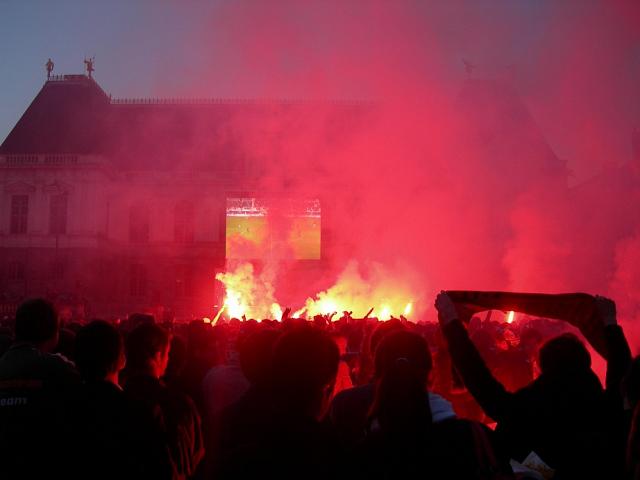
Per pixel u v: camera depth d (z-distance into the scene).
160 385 5.77
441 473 3.66
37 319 5.46
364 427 4.67
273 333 5.34
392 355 4.37
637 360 4.28
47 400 4.61
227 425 4.22
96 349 4.80
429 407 3.84
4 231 61.44
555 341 4.69
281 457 3.77
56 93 69.50
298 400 3.92
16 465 4.46
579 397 4.41
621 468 4.23
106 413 4.54
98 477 4.39
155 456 4.54
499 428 4.37
